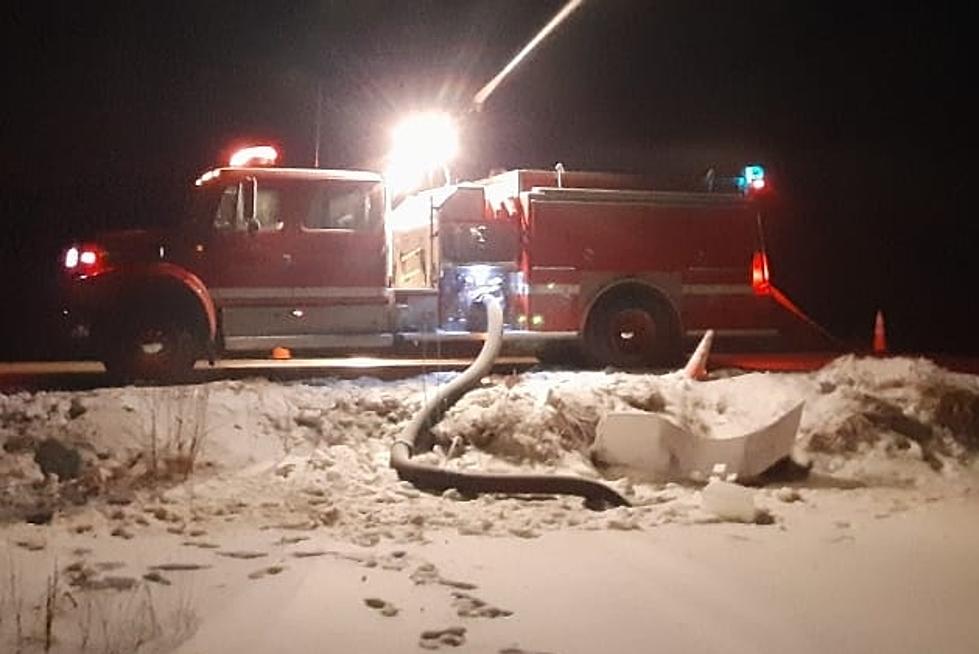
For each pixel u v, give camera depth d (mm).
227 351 14625
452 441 10375
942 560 7754
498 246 15898
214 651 5926
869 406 11086
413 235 16281
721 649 6047
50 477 9781
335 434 10758
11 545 7809
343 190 14945
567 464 10219
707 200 16844
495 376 13180
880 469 10547
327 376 14945
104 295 14359
